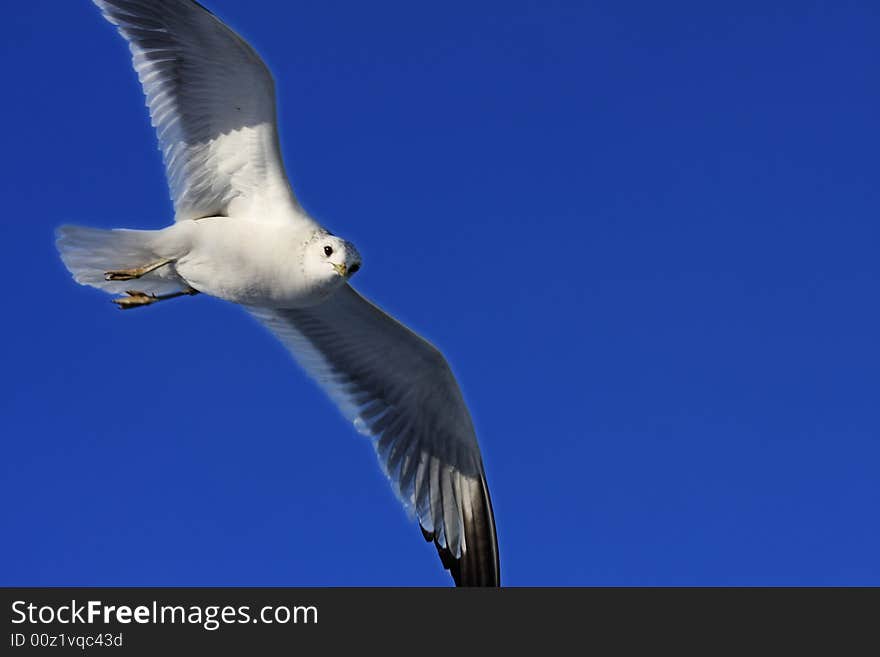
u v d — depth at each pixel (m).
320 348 13.42
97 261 11.63
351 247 11.58
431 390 13.44
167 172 11.78
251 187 11.67
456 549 13.66
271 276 11.55
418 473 13.73
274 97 11.34
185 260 11.61
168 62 11.52
